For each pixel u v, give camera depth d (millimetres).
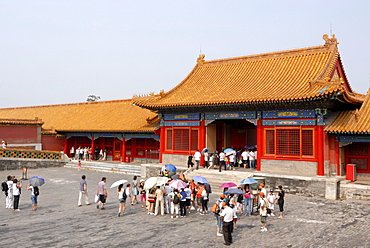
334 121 30281
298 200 26969
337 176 29797
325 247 15633
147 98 46625
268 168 32719
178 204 21844
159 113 41062
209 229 18844
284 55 38094
